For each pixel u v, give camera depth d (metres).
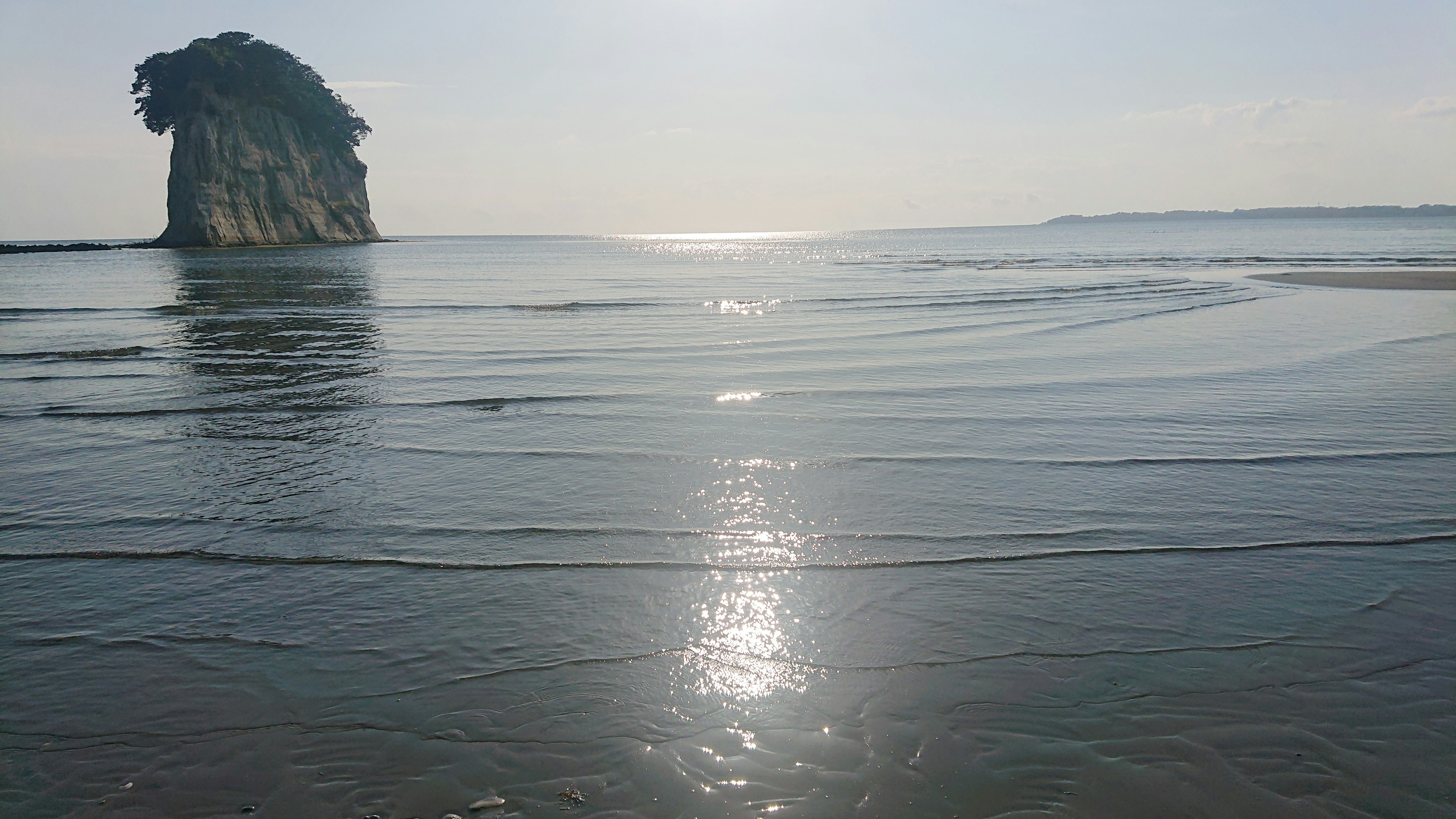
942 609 5.13
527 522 6.59
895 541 6.17
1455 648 4.64
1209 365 13.33
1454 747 3.84
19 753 3.81
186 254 77.00
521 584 5.49
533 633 4.85
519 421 9.91
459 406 10.71
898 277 37.62
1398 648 4.65
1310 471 7.78
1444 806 3.48
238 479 7.69
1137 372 12.84
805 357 14.50
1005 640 4.76
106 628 4.93
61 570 5.72
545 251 96.44
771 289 31.02
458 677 4.40
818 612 5.10
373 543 6.18
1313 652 4.62
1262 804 3.50
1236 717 4.06
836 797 3.54
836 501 7.03
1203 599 5.23
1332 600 5.20
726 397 11.18
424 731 3.96
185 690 4.29
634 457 8.37
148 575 5.64
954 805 3.49
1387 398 10.81
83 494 7.25
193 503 7.04
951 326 18.58
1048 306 22.94
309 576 5.62
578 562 5.82
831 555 5.92
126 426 9.70
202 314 22.31
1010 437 9.05
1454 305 21.84
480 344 16.39
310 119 113.88
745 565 5.78
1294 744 3.87
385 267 51.22
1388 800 3.52
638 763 3.73
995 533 6.30
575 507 6.91
